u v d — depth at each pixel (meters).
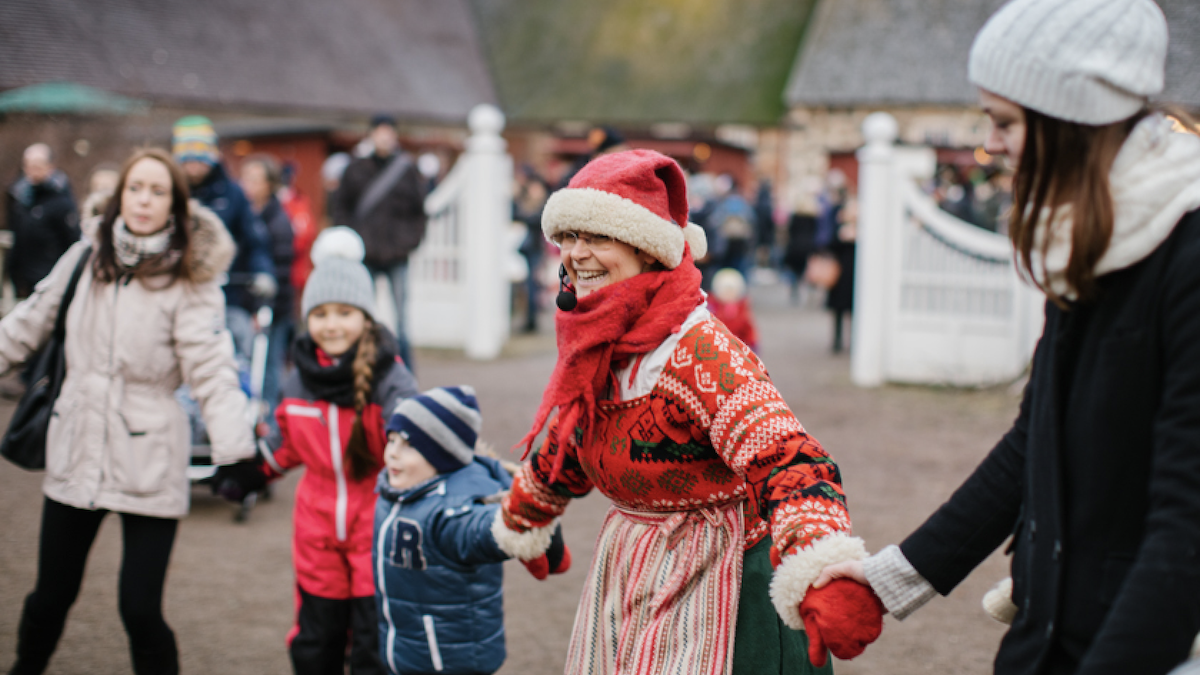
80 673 3.43
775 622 1.99
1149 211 1.41
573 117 29.86
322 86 27.36
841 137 25.53
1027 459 1.59
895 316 9.16
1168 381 1.37
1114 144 1.47
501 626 2.85
